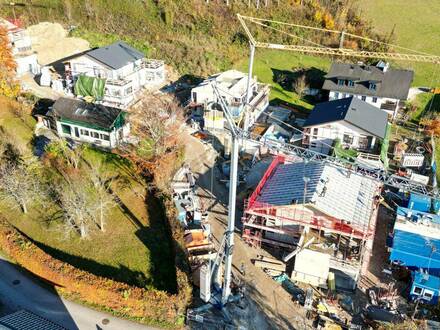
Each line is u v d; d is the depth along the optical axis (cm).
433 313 3809
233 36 8519
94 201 4644
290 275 4184
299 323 3700
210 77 7112
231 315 3722
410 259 4131
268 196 4472
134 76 7069
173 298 3588
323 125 5934
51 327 3086
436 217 4609
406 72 7312
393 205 5131
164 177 4962
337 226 4100
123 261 4178
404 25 9188
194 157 5847
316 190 4272
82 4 8569
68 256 4209
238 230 4703
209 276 3666
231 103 6372
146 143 5312
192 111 6712
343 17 8994
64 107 5950
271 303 3875
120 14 8456
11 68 6494
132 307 3644
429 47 8625
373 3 9856
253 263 4288
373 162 5384
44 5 8644
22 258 3978
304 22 8912
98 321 3594
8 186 4516
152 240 4431
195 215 4653
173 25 8356
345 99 6425
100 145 5847
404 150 6141
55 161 5288
